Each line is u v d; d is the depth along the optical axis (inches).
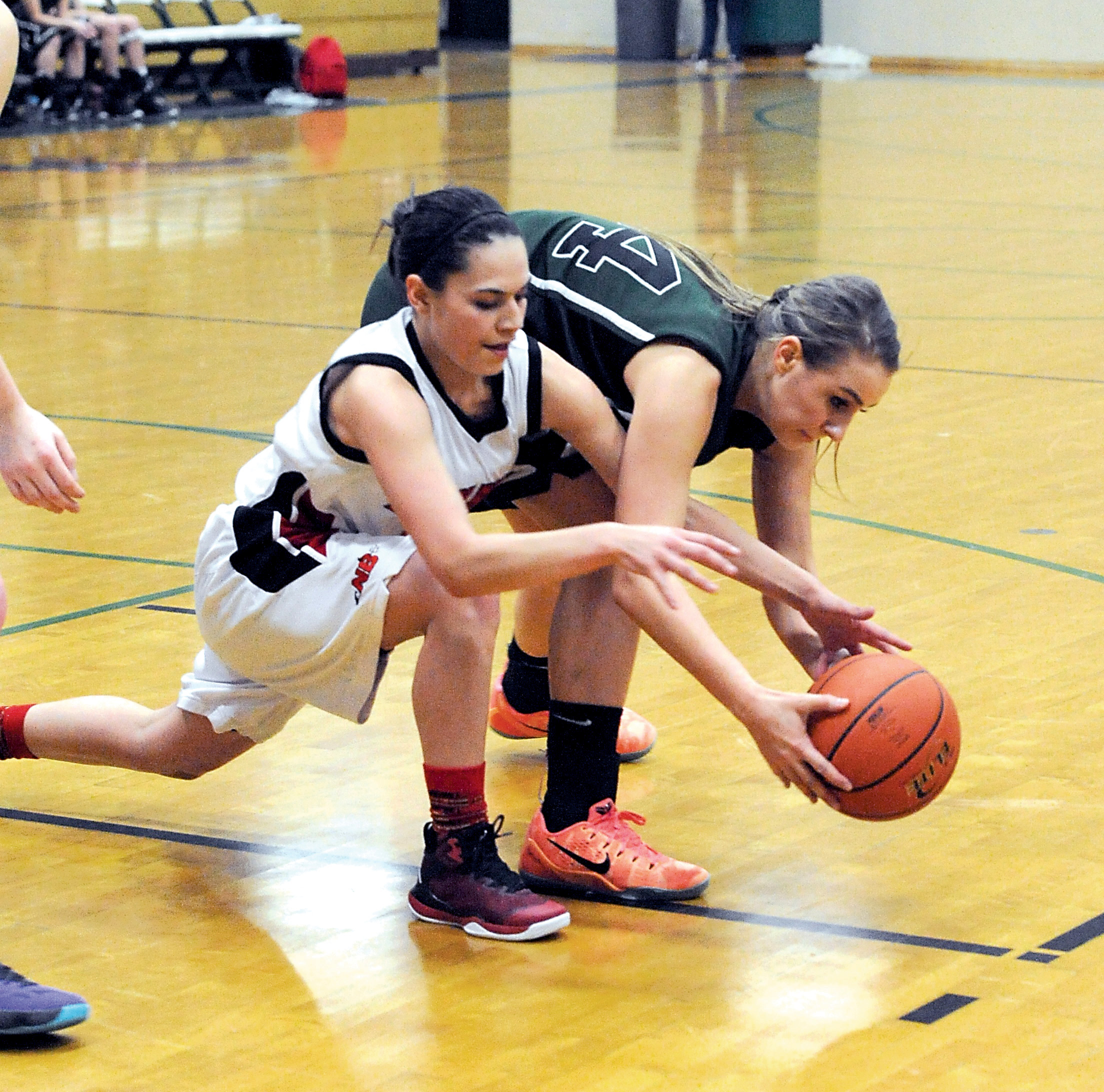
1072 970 145.3
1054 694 212.5
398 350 151.9
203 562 164.7
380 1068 130.5
